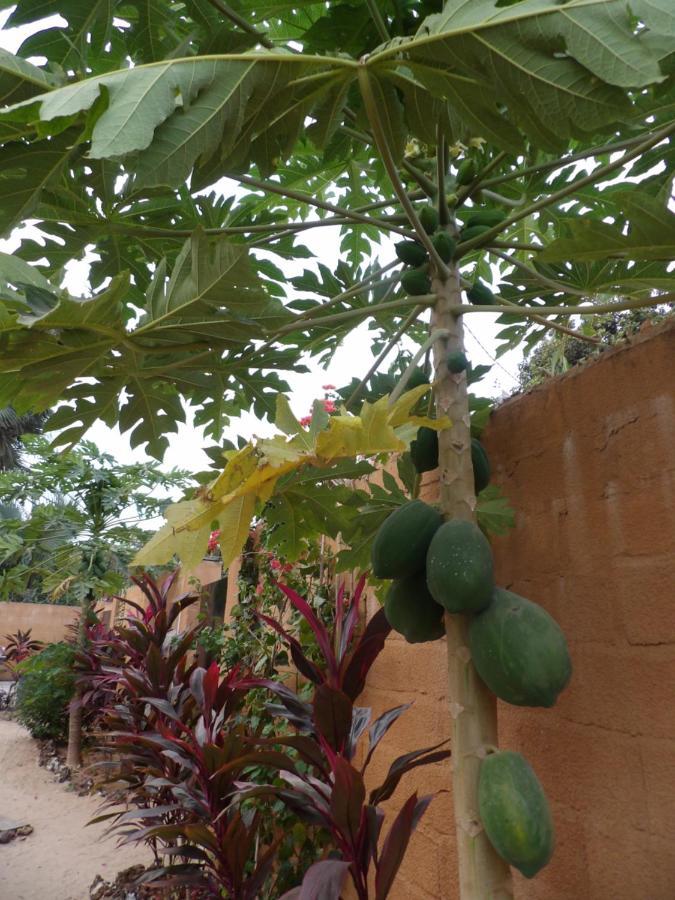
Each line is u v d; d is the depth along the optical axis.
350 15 2.34
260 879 2.66
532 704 1.30
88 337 1.80
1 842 5.69
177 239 2.74
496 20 1.32
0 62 1.43
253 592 5.31
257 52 1.47
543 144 1.51
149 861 5.19
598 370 2.04
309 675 2.53
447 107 1.73
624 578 1.83
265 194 3.66
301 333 3.02
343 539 2.45
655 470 1.80
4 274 1.68
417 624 1.57
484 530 2.29
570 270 2.69
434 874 2.42
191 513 1.47
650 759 1.67
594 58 1.25
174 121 1.41
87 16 2.11
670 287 1.89
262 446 1.37
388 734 2.93
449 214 2.22
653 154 2.66
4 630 19.05
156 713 4.03
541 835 1.23
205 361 2.38
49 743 9.59
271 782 3.45
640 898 1.64
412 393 1.34
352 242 3.92
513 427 2.37
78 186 2.30
